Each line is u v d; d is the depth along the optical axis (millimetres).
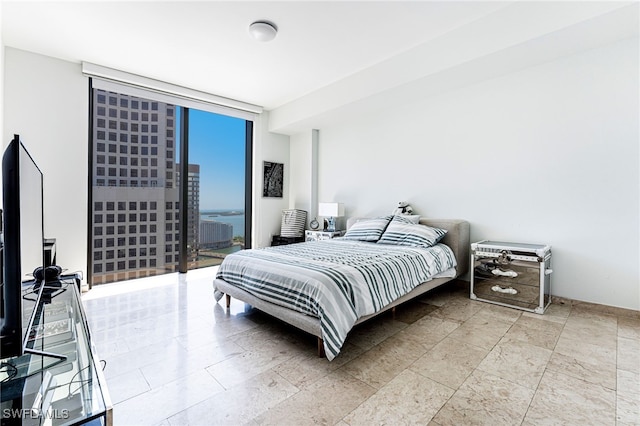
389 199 4426
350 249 3215
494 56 2822
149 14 2617
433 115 3893
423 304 3111
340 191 5098
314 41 3111
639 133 2557
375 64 3654
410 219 3832
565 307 2924
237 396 1620
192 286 3781
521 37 2559
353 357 2033
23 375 1096
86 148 3525
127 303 3143
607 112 2695
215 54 3340
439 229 3521
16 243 1029
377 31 2957
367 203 4711
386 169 4445
